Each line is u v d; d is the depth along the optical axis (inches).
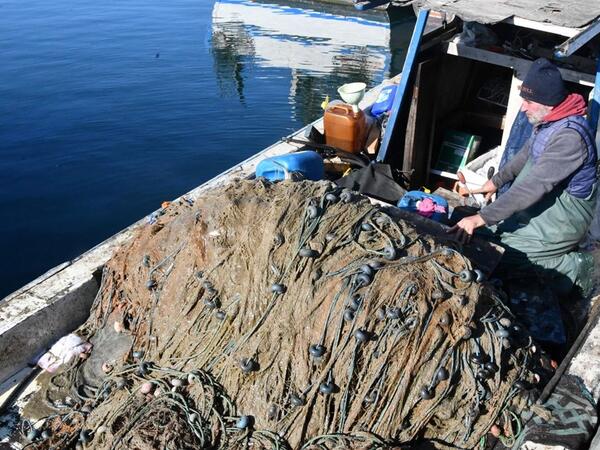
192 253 144.3
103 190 418.3
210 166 452.4
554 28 181.6
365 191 217.6
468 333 125.2
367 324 124.0
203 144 480.4
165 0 870.4
